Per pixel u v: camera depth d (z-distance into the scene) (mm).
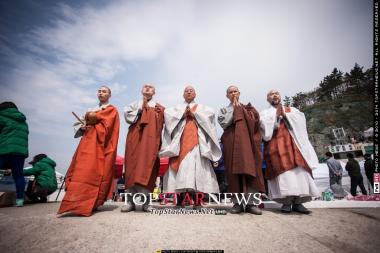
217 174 5969
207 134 4461
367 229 3176
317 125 59312
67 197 3580
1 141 5012
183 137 4367
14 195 5500
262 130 4309
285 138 4199
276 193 4230
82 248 2576
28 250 2584
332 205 4852
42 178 6594
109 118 4227
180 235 2811
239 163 3834
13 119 5188
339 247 2725
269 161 4277
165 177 4398
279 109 4328
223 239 2746
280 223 3270
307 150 4141
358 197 5848
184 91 4723
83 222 3195
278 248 2609
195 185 4102
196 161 4215
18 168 5191
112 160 4176
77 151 4109
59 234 2857
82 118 4438
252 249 2578
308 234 2957
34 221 3232
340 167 8891
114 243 2654
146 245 2615
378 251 2705
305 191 3910
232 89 4320
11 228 3027
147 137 4199
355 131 52375
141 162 4043
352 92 66125
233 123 4188
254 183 3869
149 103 4594
